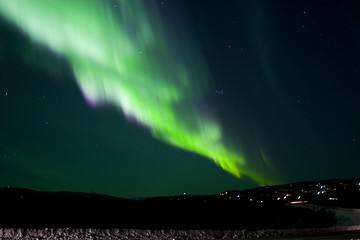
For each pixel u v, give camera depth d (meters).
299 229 8.80
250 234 7.91
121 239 7.03
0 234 6.91
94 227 8.66
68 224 8.81
